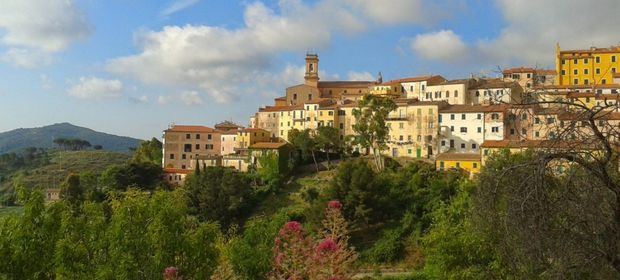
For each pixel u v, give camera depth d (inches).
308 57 6648.6
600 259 492.1
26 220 917.8
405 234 3026.6
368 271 2689.5
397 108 4830.2
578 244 490.6
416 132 4744.1
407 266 2765.7
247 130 5487.2
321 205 3041.3
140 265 926.4
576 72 5364.2
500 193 561.9
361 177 3142.2
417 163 4003.4
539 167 501.0
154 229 929.5
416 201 3211.1
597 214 502.9
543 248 491.8
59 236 940.6
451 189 3238.2
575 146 506.9
